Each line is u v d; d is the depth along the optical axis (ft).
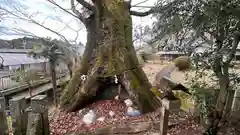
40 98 7.19
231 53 6.01
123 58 13.83
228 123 9.25
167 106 7.25
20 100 7.17
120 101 15.16
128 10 14.34
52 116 13.51
